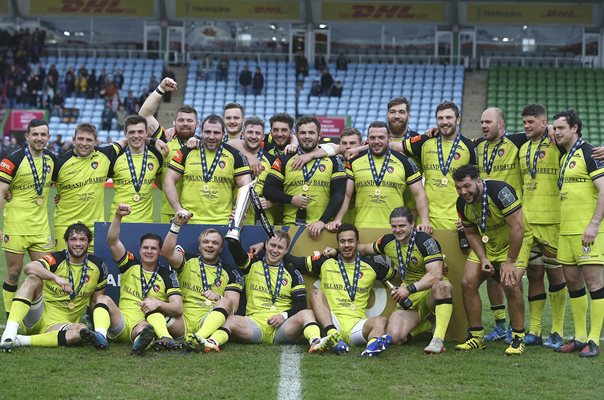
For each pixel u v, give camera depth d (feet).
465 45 105.50
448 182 26.35
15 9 106.32
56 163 26.68
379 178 26.18
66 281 23.53
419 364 21.91
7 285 26.63
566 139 23.90
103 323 23.15
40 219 26.45
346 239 24.66
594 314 23.66
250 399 18.48
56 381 19.65
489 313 31.19
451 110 26.11
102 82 99.04
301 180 26.55
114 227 24.14
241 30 107.55
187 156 26.55
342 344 23.00
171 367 21.12
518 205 22.93
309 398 18.57
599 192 23.17
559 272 25.11
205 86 101.14
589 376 20.85
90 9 106.32
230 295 24.31
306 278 25.53
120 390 19.01
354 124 96.32
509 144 25.63
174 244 24.21
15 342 22.84
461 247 25.36
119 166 27.37
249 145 27.73
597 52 104.06
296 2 105.19
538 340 25.04
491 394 19.12
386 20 104.78
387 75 102.27
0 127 93.56
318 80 101.19
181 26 107.34
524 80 100.17
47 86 97.40
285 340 24.38
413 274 24.72
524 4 102.89
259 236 25.76
